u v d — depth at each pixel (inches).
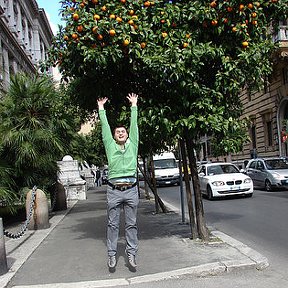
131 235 238.2
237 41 274.1
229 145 270.8
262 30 282.2
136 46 242.7
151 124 262.4
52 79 525.7
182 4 273.1
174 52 240.2
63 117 497.7
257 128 1497.3
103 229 390.0
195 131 273.3
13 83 505.4
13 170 483.5
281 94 1290.6
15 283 225.5
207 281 219.0
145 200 716.0
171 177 1137.4
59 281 225.0
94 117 469.7
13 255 292.5
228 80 266.5
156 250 281.4
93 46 241.1
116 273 232.5
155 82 272.2
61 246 318.0
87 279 225.3
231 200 651.5
